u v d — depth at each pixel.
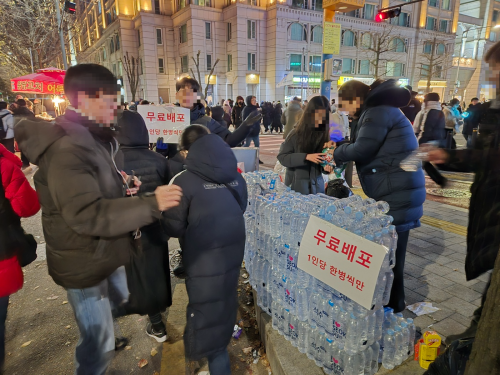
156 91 36.97
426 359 2.01
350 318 1.80
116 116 1.61
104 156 1.51
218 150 1.87
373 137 2.23
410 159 2.12
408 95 2.30
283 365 2.06
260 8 33.12
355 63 37.12
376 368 2.00
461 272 3.30
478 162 1.77
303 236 1.96
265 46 34.53
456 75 36.62
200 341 1.98
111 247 1.53
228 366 2.07
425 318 2.57
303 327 2.12
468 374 1.23
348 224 1.91
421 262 3.52
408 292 2.94
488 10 41.41
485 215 1.75
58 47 21.80
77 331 2.73
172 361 2.40
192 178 1.90
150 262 2.31
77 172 1.30
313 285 2.04
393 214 2.30
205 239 1.92
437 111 6.48
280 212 2.25
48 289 3.38
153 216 1.34
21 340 2.63
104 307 1.70
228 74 35.34
